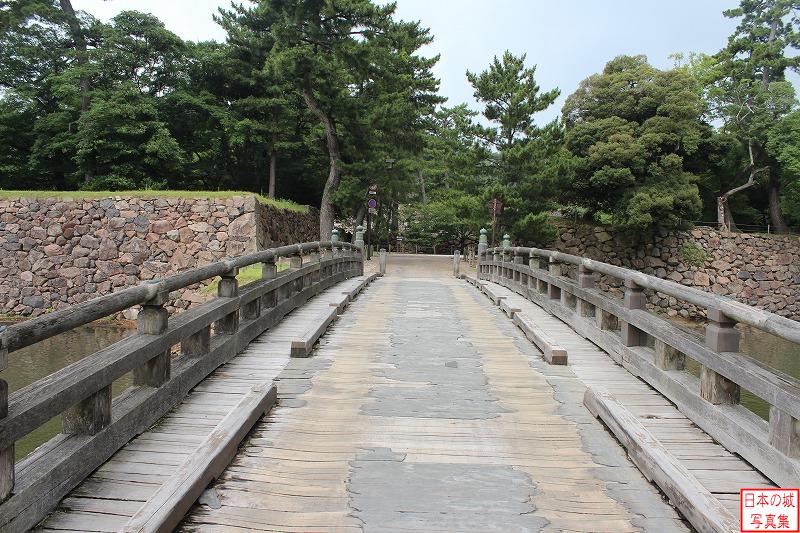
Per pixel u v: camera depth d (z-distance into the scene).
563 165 19.36
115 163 19.92
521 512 2.88
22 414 2.47
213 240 15.81
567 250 22.53
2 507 2.36
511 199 19.27
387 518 2.80
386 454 3.57
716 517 2.55
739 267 22.25
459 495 3.04
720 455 3.53
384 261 18.70
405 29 22.50
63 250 15.95
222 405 4.30
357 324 8.10
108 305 3.27
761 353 14.50
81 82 20.38
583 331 7.13
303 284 9.64
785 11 25.53
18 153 21.38
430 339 7.16
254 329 6.57
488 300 11.34
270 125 23.06
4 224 16.06
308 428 3.98
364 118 20.56
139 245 15.90
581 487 3.16
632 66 22.00
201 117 23.20
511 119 19.81
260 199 16.97
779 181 25.41
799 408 2.91
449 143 27.62
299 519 2.77
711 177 25.44
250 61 23.05
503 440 3.83
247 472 3.26
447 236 32.91
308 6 18.28
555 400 4.70
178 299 15.09
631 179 19.95
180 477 2.86
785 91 23.23
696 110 20.22
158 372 3.98
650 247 22.08
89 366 3.16
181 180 23.06
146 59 21.36
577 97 22.34
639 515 2.86
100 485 2.96
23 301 15.76
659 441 3.63
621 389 4.95
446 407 4.49
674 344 4.54
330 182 21.61
